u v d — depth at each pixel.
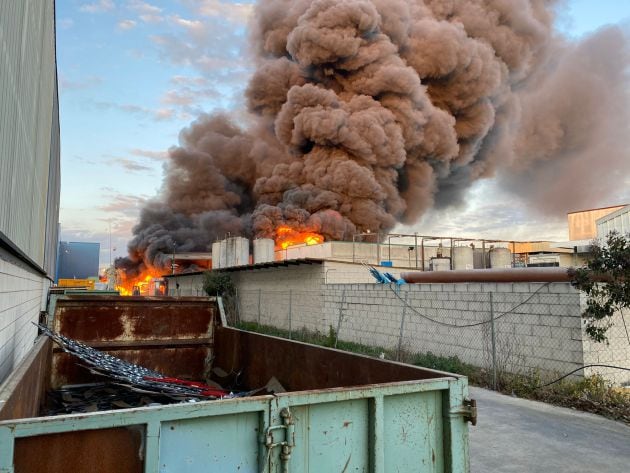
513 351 8.01
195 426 1.95
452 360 8.89
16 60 3.53
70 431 1.72
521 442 4.95
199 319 6.36
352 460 2.25
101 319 5.84
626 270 6.71
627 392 6.64
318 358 3.90
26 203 4.85
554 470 4.25
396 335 11.11
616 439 5.04
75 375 5.40
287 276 17.17
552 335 7.40
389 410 2.39
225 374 5.76
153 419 1.85
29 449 1.68
